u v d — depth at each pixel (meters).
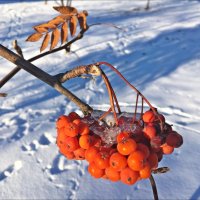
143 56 6.45
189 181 3.26
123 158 0.91
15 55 0.92
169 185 3.20
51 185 3.27
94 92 5.11
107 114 0.98
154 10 10.20
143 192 3.13
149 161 0.95
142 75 5.64
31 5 10.94
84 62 6.22
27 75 5.60
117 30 8.02
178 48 6.84
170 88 5.20
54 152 3.72
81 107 0.99
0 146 3.80
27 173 3.42
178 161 3.52
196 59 6.27
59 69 5.95
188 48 6.84
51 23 1.07
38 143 3.89
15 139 3.95
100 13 9.88
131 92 5.05
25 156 3.66
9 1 11.46
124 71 5.80
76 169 3.47
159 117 0.97
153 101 4.81
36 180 3.33
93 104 4.81
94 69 0.90
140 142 0.95
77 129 0.97
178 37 7.51
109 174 0.94
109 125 0.97
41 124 4.27
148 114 0.98
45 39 1.08
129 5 11.03
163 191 3.13
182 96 4.97
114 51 6.73
